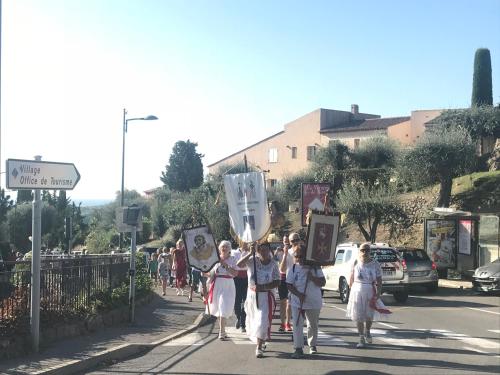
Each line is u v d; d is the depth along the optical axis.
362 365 8.79
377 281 10.30
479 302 18.77
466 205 32.81
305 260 9.37
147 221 62.88
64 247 46.69
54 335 10.41
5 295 9.37
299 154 66.12
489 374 8.20
